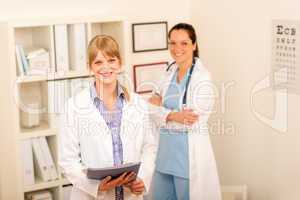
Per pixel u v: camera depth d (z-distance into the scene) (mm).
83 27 3539
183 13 4188
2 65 3391
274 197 3451
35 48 3545
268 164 3473
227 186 3740
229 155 3844
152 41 4078
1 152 3570
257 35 3441
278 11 3238
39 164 3504
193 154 3176
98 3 3822
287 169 3305
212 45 3930
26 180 3461
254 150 3590
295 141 3213
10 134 3422
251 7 3469
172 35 3197
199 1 4043
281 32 3229
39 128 3527
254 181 3631
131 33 3984
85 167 2479
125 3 3930
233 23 3666
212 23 3906
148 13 4039
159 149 3312
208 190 3221
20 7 3541
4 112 3455
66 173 2471
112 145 2465
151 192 3410
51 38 3428
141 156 2592
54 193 3664
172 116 3176
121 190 2561
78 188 2516
